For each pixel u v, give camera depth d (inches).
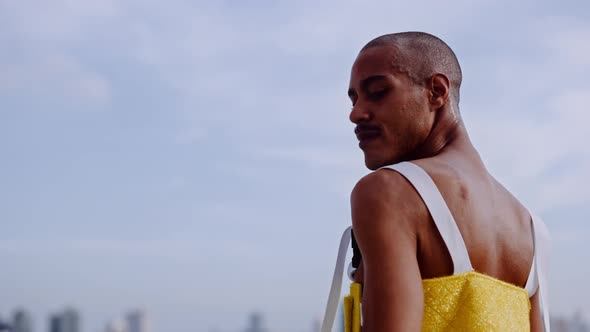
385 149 69.1
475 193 67.2
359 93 70.2
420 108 68.8
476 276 63.4
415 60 69.1
